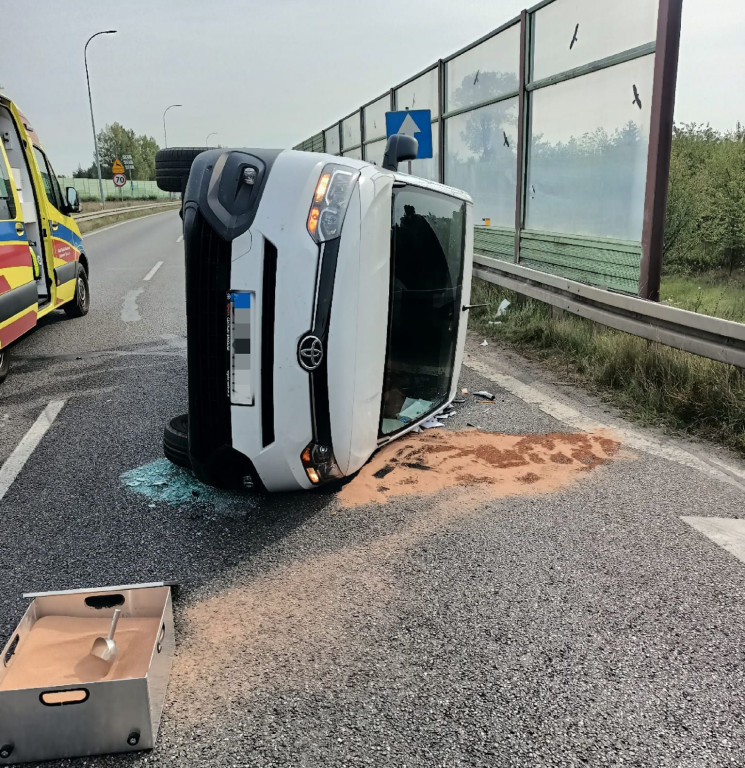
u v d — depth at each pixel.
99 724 1.99
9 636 2.54
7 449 4.45
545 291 7.87
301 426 3.04
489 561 3.08
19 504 3.67
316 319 2.92
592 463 4.18
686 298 8.37
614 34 6.49
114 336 7.92
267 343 2.94
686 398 4.91
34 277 6.58
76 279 8.86
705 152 11.34
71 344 7.53
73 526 3.42
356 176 3.05
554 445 4.47
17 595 2.82
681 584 2.89
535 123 8.33
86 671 2.13
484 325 8.30
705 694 2.26
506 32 8.93
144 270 14.45
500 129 9.44
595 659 2.43
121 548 3.21
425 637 2.55
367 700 2.23
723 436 4.58
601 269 7.08
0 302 5.59
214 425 3.11
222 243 2.91
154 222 34.91
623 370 5.75
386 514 3.54
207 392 3.08
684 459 4.24
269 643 2.53
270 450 3.07
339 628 2.61
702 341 5.12
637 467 4.12
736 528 3.36
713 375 5.02
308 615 2.70
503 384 5.92
